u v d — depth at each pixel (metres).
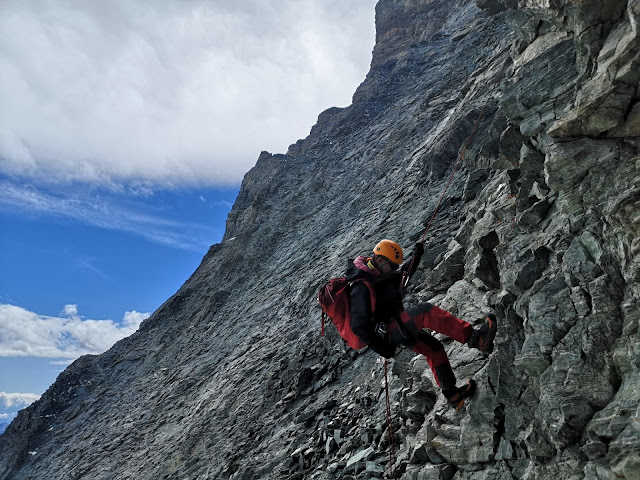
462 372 5.70
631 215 4.09
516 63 5.80
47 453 30.67
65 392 37.00
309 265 25.16
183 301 39.59
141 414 25.55
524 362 4.64
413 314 5.06
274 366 16.84
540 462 4.46
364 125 40.97
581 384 4.18
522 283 5.02
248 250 35.78
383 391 9.87
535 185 5.41
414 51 46.41
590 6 4.48
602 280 4.26
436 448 5.52
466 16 43.66
